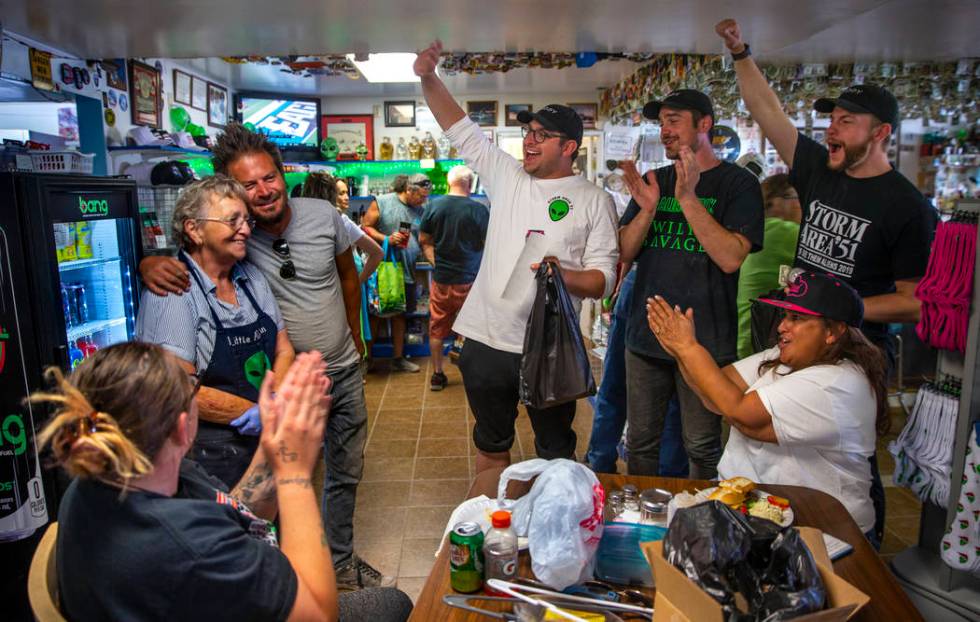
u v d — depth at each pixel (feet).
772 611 3.14
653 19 9.07
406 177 18.69
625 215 8.71
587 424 14.12
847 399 5.38
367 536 9.70
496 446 7.91
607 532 4.59
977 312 6.36
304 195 13.19
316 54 11.14
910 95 15.39
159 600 3.03
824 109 8.55
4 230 6.25
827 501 5.22
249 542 3.24
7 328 6.33
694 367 5.65
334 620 3.47
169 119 16.67
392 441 13.41
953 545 6.49
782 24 9.47
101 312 8.36
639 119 18.04
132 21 8.68
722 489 4.89
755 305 8.18
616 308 9.56
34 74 10.37
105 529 3.05
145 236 11.19
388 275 17.66
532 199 7.37
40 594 3.19
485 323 7.54
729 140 13.60
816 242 8.09
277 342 6.71
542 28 9.55
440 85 8.02
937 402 7.02
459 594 4.09
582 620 3.60
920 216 7.32
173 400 3.19
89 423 2.96
